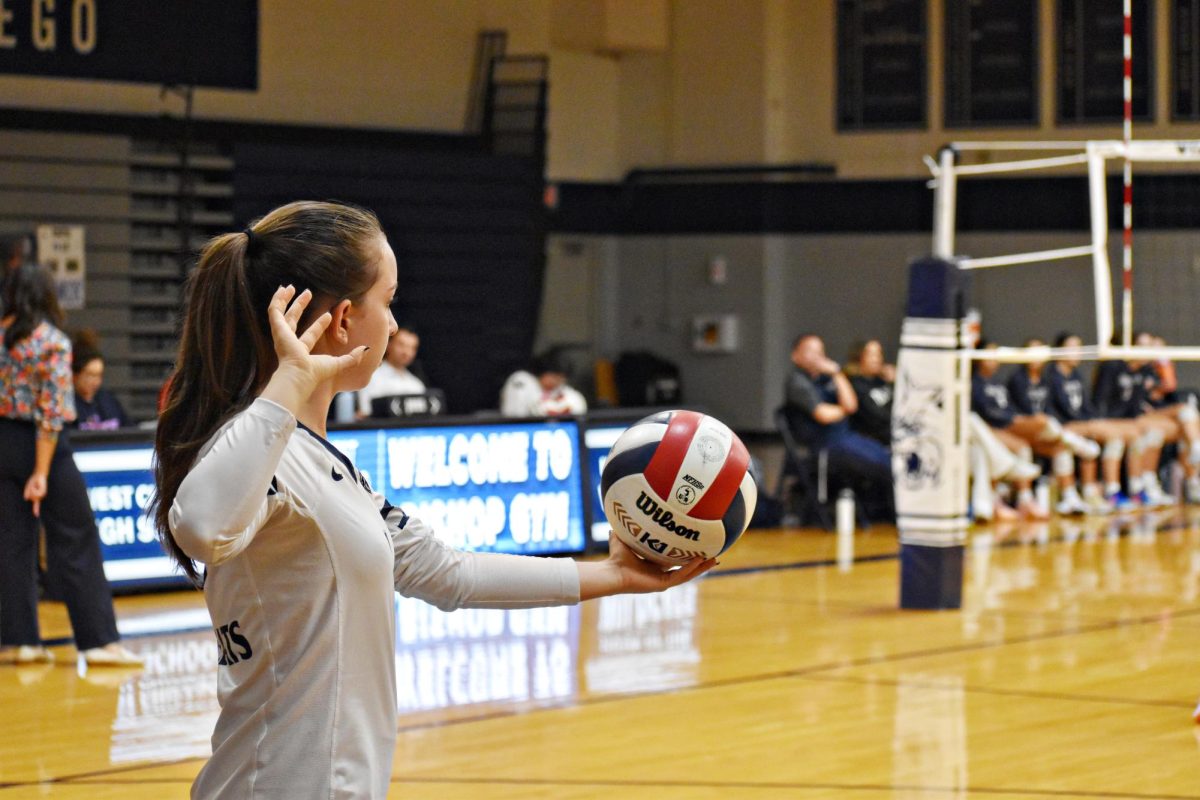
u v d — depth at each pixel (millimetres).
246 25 16688
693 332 20094
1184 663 7039
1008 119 18984
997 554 11273
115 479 9320
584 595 2527
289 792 2062
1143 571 10305
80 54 15820
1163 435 15172
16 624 7016
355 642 2111
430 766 5172
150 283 16781
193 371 2188
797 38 19672
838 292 19594
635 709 6086
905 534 8617
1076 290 18781
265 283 2146
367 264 2176
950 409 8484
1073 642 7598
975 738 5578
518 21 19469
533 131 19031
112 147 16344
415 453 10070
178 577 9492
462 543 10266
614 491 2613
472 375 18094
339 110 18219
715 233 19953
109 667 7004
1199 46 18328
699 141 20000
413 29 18656
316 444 2133
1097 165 8383
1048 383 14609
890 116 19359
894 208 19375
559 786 4914
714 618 8383
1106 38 18578
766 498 13180
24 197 15961
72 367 9766
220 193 17000
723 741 5535
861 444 12898
